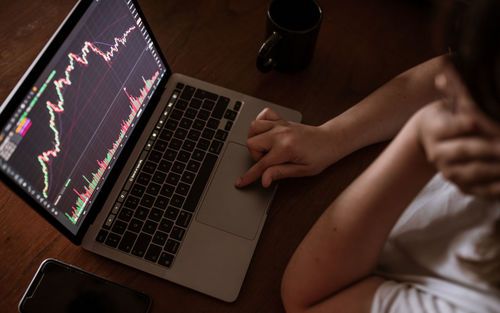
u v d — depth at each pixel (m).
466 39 0.30
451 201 0.52
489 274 0.45
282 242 0.71
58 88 0.57
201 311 0.65
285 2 0.80
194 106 0.80
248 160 0.76
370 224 0.54
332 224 0.58
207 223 0.70
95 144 0.66
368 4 0.94
